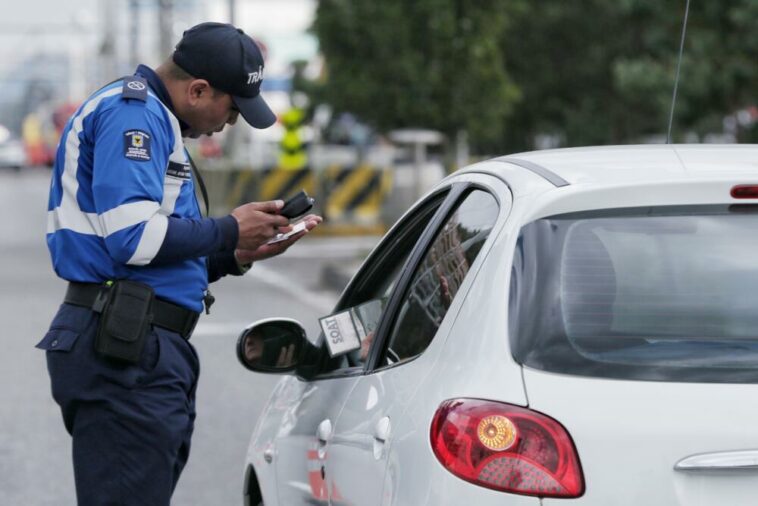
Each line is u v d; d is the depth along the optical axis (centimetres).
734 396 665
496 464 663
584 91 6397
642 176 751
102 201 923
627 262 716
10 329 2930
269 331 994
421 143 4728
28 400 2164
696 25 3369
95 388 945
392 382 800
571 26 6228
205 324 2992
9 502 1573
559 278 710
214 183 6284
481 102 4519
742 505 653
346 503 835
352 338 938
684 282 710
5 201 8556
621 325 695
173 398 962
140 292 945
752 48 3288
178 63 987
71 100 17950
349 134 8281
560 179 763
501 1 4525
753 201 732
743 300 705
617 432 657
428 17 4450
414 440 718
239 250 1036
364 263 1053
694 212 738
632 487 653
